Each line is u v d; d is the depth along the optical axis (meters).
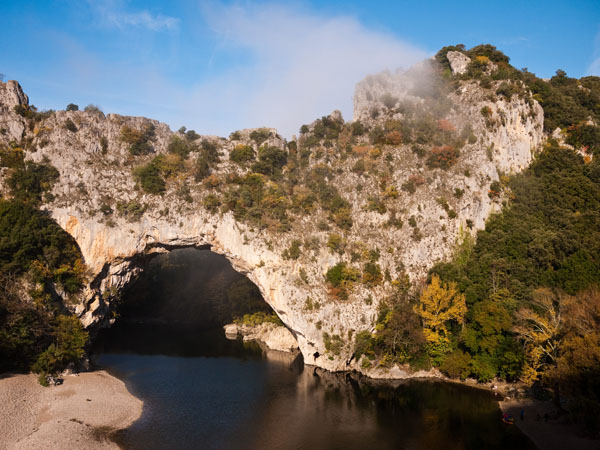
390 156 104.69
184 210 92.88
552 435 54.03
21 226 79.00
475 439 55.00
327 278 89.00
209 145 104.81
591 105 123.81
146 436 55.62
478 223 94.69
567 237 82.31
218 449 52.59
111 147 99.62
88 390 69.94
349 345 84.19
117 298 94.12
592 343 55.25
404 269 90.31
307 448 53.31
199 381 80.38
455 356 75.38
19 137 94.94
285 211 97.12
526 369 66.12
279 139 114.12
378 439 55.72
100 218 88.25
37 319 72.81
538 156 109.31
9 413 57.03
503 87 106.44
